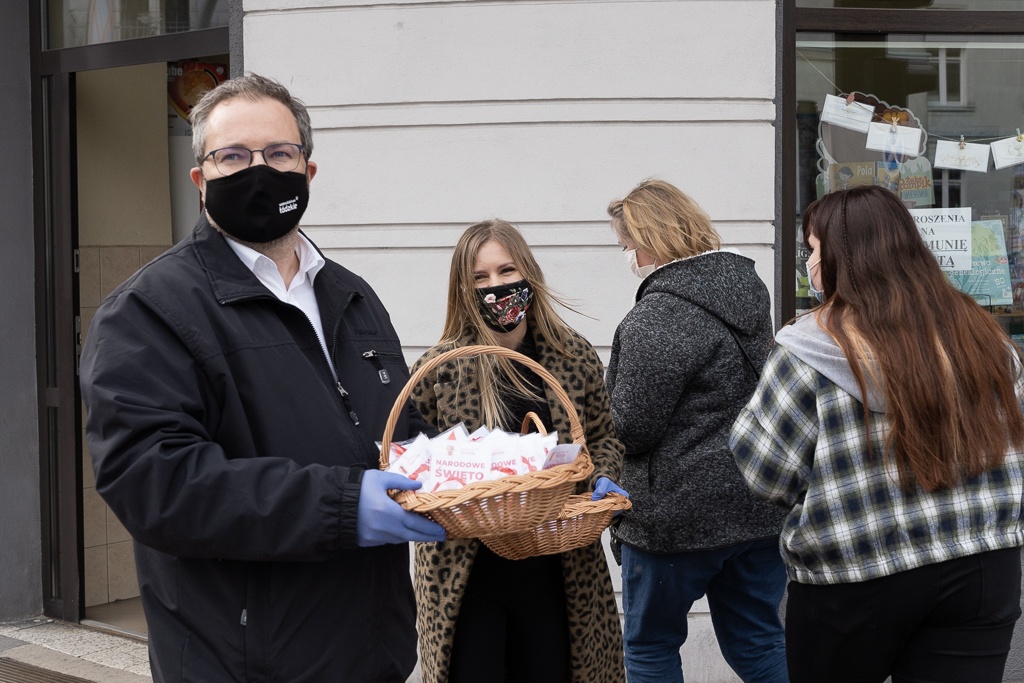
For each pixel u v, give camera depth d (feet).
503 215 13.51
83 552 16.30
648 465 9.50
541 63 13.38
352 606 5.98
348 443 6.10
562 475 6.23
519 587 8.61
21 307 16.11
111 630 15.79
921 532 6.89
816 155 14.21
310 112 13.76
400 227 13.69
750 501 9.37
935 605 6.96
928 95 14.34
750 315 9.46
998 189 14.48
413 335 13.70
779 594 10.16
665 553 9.46
